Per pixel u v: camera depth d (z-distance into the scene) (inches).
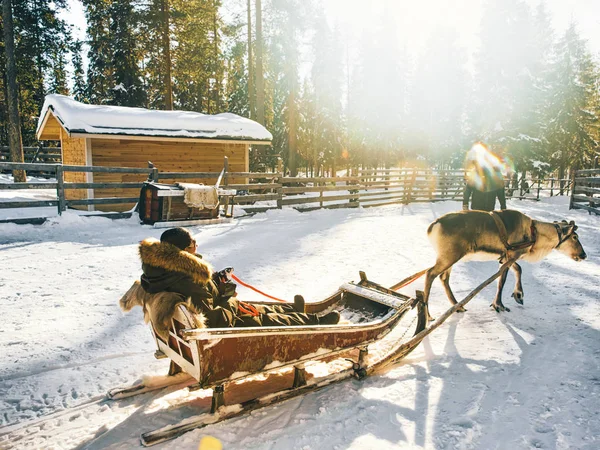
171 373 150.8
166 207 438.3
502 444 119.3
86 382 150.9
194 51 1026.1
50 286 251.8
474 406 138.1
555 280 291.0
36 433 122.8
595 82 1637.6
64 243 358.3
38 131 681.6
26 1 980.6
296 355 135.8
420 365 168.6
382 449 116.3
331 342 143.6
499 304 231.1
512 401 141.3
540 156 1204.5
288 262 325.1
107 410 134.5
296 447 116.6
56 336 186.2
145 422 128.4
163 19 927.7
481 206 365.1
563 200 959.6
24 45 995.3
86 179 547.2
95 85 1219.9
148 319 136.7
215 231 437.1
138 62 1085.8
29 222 406.3
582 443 119.6
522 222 231.5
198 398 142.6
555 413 134.3
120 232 407.8
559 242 241.4
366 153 1814.7
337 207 704.4
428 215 642.8
